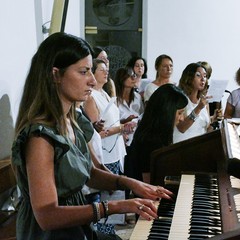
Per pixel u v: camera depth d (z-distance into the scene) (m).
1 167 2.05
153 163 2.11
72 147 1.42
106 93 3.08
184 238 1.30
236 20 5.27
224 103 5.26
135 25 5.16
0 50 2.24
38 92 1.39
